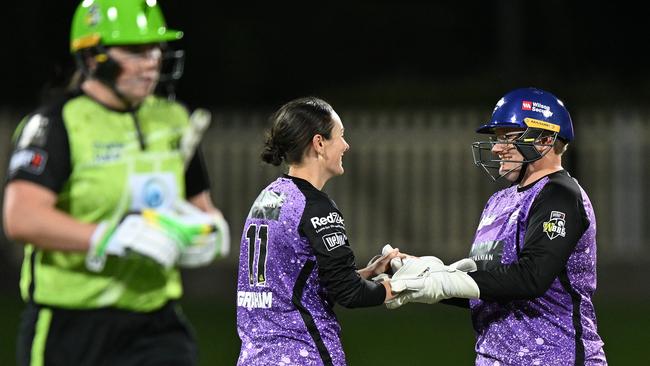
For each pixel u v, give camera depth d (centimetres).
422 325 3959
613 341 3616
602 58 6656
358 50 6688
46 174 1447
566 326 1702
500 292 1670
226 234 1504
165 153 1520
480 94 5519
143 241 1415
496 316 1733
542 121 1736
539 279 1652
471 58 6675
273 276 1662
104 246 1419
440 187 4991
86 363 1511
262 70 6650
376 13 6700
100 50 1463
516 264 1678
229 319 4078
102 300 1510
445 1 6706
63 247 1430
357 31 6694
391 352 3466
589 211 1723
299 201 1666
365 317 4147
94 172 1474
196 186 1655
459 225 4981
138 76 1480
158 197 1506
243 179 5100
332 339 1666
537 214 1692
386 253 1872
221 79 6619
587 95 5378
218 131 5112
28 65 6278
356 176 5041
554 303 1706
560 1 6556
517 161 1739
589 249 1720
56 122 1467
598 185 4878
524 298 1670
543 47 6619
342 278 1647
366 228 5041
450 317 4122
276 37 6662
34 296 1523
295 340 1647
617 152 4866
